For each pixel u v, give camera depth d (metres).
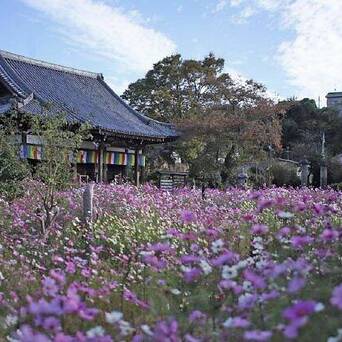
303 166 21.31
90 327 2.74
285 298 2.65
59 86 22.42
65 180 8.72
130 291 3.62
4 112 15.82
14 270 4.57
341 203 8.28
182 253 4.64
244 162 23.86
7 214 8.26
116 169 22.55
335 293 1.94
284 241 3.74
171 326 2.34
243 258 4.29
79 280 3.92
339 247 3.91
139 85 35.75
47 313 2.35
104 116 21.05
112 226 6.97
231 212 8.18
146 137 20.67
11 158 9.94
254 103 25.81
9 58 21.88
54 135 8.23
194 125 24.03
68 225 7.21
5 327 2.99
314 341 2.25
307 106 49.88
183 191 13.20
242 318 2.41
